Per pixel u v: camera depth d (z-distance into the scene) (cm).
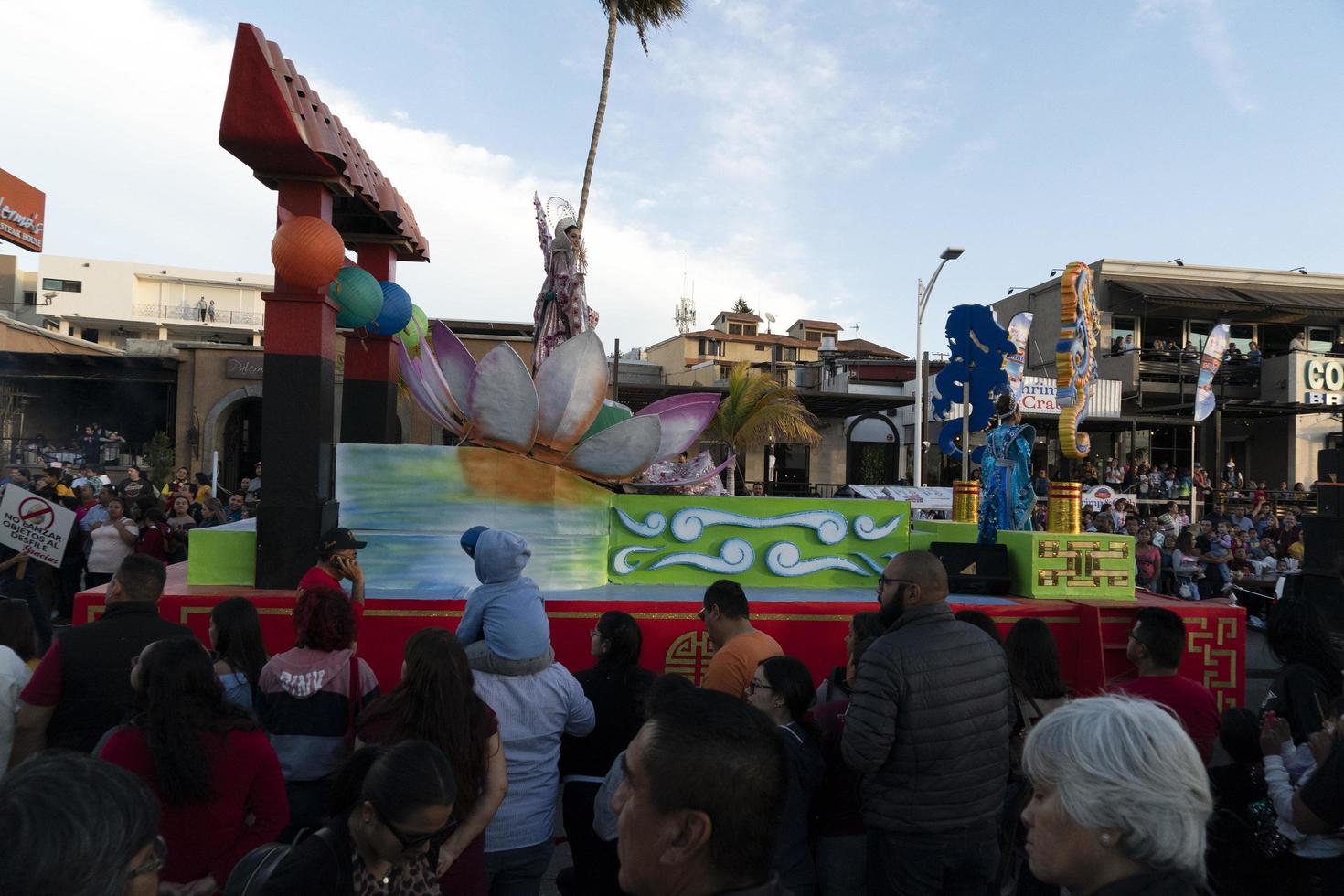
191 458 2592
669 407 737
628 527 678
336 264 611
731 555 689
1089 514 1848
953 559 677
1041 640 376
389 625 584
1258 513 2066
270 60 563
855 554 703
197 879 259
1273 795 299
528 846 328
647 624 599
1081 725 160
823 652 617
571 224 852
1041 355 2866
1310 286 2734
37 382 2941
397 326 831
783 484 2828
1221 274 2734
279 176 629
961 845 298
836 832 337
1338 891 285
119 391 3012
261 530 602
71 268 5122
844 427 3081
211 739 261
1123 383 2581
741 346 4494
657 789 140
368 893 212
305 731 337
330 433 637
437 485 649
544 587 650
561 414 627
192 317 5269
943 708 298
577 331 845
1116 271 2709
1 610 391
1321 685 345
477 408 624
